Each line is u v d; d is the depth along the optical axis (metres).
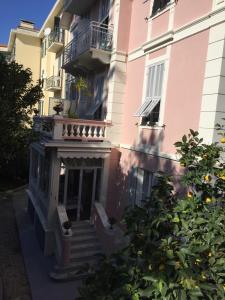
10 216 16.50
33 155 16.33
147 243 3.87
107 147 12.38
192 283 3.17
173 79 9.70
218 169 4.61
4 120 10.00
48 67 29.31
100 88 14.55
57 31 24.67
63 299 9.23
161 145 10.19
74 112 16.70
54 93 26.66
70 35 21.25
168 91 9.92
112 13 13.39
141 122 11.55
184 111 9.10
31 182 16.55
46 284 9.94
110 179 13.02
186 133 8.97
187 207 4.17
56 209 11.73
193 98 8.75
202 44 8.50
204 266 3.57
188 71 9.02
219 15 7.88
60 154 11.45
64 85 23.52
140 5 12.09
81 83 15.62
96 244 11.59
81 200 12.55
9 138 10.23
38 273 10.56
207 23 8.30
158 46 10.52
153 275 3.36
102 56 13.05
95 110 14.33
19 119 10.60
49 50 26.59
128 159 12.27
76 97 18.33
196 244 3.75
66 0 17.72
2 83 10.38
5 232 14.27
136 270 3.73
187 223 4.01
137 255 3.98
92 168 12.52
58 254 10.91
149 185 10.94
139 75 11.90
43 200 12.96
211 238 3.73
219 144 7.82
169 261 3.31
